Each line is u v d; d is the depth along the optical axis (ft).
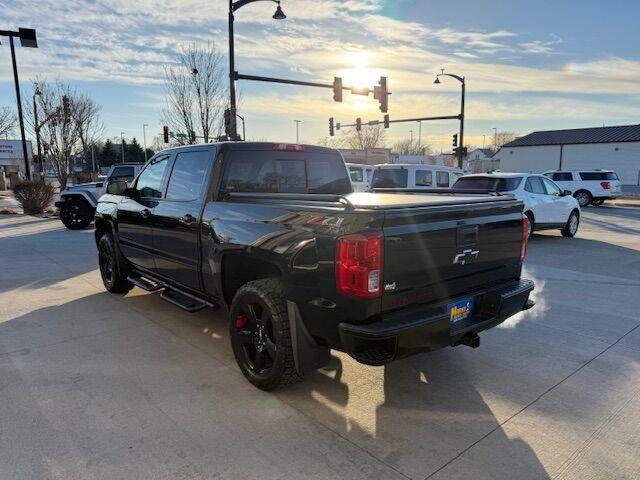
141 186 17.95
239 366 12.41
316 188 16.29
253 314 11.80
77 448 9.37
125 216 18.37
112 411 10.78
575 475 8.73
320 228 9.93
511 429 10.24
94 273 25.07
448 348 14.85
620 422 10.54
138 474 8.63
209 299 14.53
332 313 9.84
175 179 15.61
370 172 54.39
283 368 11.03
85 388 11.87
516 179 36.40
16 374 12.64
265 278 12.44
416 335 9.68
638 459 9.21
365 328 9.33
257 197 12.47
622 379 12.68
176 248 15.20
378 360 9.47
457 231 10.86
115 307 18.78
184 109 77.51
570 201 39.75
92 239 37.88
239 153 14.20
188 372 12.88
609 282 23.63
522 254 13.17
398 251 9.65
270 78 60.54
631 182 156.97
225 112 58.80
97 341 15.07
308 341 10.73
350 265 9.30
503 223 12.25
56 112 81.10
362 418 10.64
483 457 9.24
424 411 10.96
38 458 9.04
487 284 12.12
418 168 44.11
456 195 14.76
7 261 28.37
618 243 37.27
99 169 199.62
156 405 11.08
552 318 17.81
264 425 10.30
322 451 9.39
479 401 11.46
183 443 9.59
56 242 36.19
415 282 10.09
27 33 51.60
